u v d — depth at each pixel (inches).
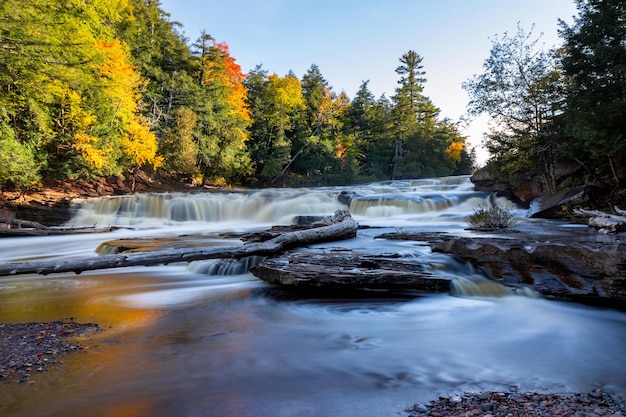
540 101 786.8
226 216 984.9
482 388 135.9
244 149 1866.4
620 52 613.0
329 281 269.1
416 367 155.0
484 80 840.9
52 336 191.6
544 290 256.7
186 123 1395.2
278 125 2041.1
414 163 2123.5
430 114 2699.3
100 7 1196.5
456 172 2834.6
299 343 184.7
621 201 627.5
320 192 1151.0
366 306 251.0
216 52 1765.5
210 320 223.9
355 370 152.2
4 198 837.8
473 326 209.8
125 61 1227.2
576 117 655.1
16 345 177.3
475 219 517.3
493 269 283.4
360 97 2669.8
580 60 682.2
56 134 984.3
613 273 227.8
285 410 117.6
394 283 268.2
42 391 129.7
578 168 753.6
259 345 181.3
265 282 317.1
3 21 699.4
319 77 2623.0
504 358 165.3
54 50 802.8
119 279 338.3
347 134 2608.3
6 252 532.1
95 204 908.0
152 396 127.2
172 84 1481.3
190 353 169.5
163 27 1797.5
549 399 125.8
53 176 983.0
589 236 353.1
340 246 385.4
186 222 917.8
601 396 128.6
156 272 364.5
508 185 895.7
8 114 892.0
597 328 203.9
